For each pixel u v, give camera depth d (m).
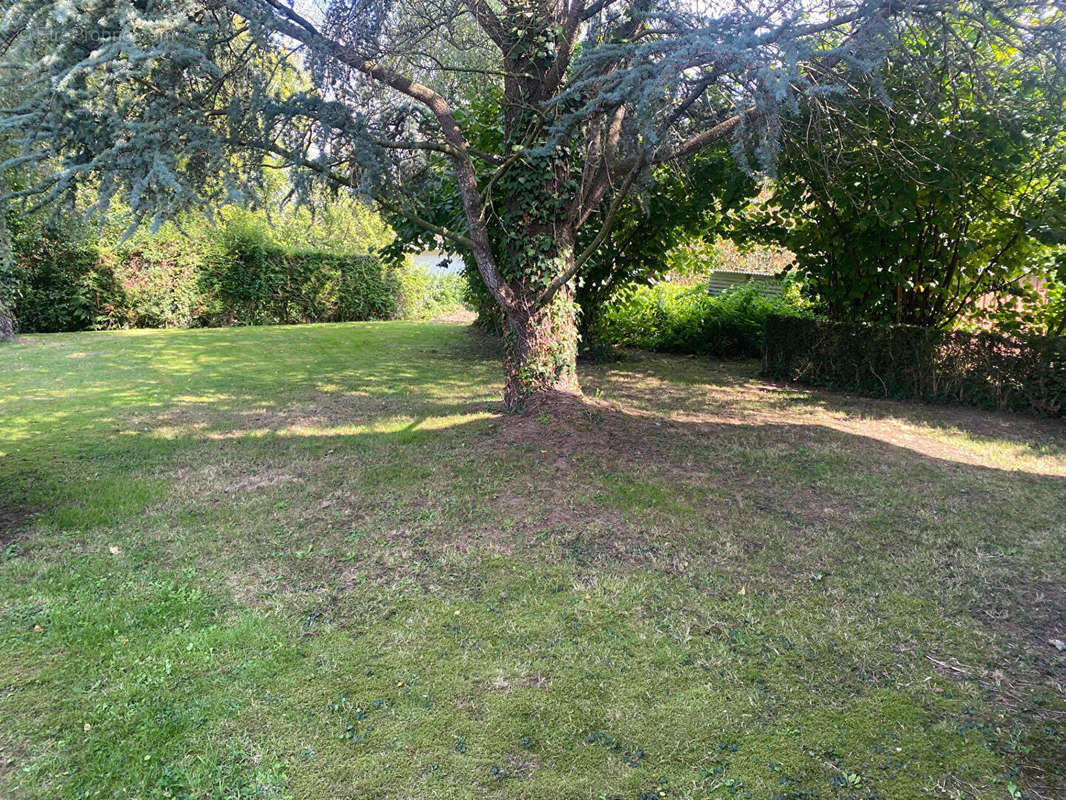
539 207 6.03
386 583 3.59
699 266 13.32
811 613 3.29
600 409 6.40
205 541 4.10
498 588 3.52
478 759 2.34
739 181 8.44
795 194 8.36
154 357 11.30
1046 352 7.50
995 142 6.95
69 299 14.95
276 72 4.75
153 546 4.02
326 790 2.19
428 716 2.55
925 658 2.93
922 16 4.93
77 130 3.81
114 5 3.72
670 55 3.82
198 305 16.77
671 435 6.31
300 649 2.99
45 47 3.75
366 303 20.14
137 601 3.37
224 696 2.65
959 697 2.67
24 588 3.48
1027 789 2.19
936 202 7.76
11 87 3.78
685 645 3.02
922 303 9.05
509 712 2.58
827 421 7.25
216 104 4.64
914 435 6.74
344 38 4.84
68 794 2.17
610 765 2.31
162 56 3.84
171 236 15.51
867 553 3.95
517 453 5.48
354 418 7.19
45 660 2.87
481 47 6.38
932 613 3.30
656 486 4.93
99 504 4.65
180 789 2.19
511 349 6.39
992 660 2.91
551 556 3.86
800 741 2.42
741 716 2.56
